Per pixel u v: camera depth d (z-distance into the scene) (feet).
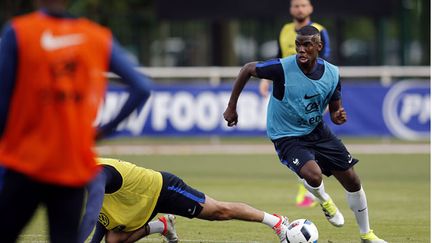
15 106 47.01
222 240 88.53
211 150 189.98
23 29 47.09
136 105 49.80
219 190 131.23
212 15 217.36
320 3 216.13
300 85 83.05
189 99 184.85
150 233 80.33
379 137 194.80
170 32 282.77
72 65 47.50
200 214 76.64
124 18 258.57
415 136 185.47
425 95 184.85
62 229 49.57
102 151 187.93
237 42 268.41
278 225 78.89
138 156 180.24
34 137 47.24
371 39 319.68
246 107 184.34
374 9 216.74
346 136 184.96
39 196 48.70
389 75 186.39
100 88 48.60
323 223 100.32
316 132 84.99
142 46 263.70
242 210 77.56
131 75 49.44
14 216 48.60
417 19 264.31
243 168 160.76
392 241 88.48
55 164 47.42
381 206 114.42
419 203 117.29
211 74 187.11
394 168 160.25
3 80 46.88
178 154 183.62
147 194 75.31
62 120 47.24
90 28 48.60
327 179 146.92
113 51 49.06
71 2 249.14
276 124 85.81
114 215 75.77
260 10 216.33
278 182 141.69
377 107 184.96
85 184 49.57
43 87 46.88
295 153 83.92
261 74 83.51
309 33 82.02
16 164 47.19
